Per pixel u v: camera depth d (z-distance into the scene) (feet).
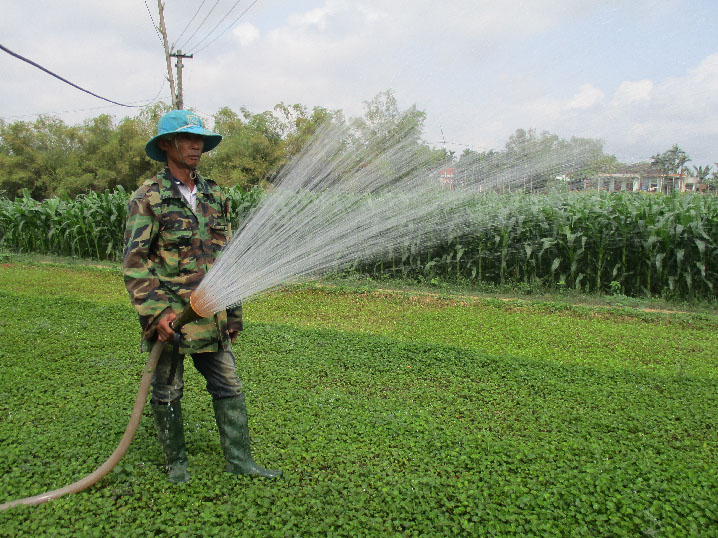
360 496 10.07
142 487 10.31
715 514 9.45
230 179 73.56
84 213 53.36
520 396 15.69
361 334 22.22
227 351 10.45
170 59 83.15
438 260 37.24
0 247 61.46
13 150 167.32
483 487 10.47
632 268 35.50
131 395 15.25
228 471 10.85
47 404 14.64
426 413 14.23
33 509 9.47
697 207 33.47
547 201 35.88
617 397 15.70
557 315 29.17
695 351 22.06
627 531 9.16
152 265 9.84
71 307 27.37
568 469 11.16
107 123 155.02
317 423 13.51
